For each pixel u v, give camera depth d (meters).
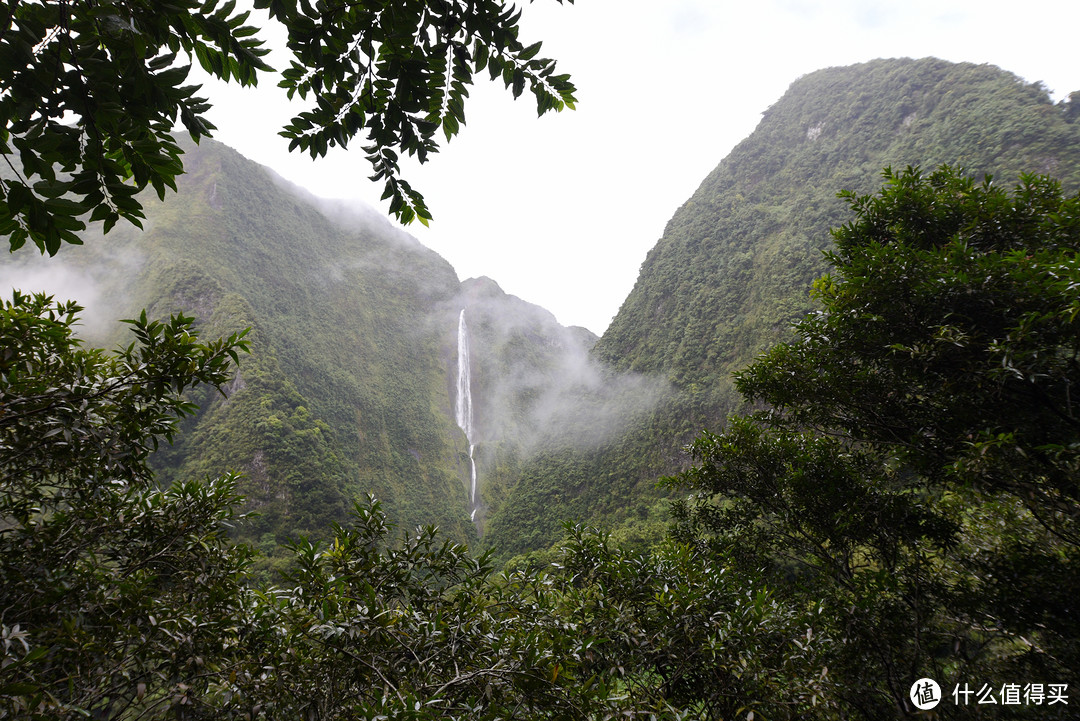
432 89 1.48
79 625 2.83
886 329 4.84
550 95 1.61
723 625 3.46
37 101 1.00
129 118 1.06
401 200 1.64
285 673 2.61
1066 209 4.35
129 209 1.11
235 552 3.91
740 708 3.23
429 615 3.23
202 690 2.83
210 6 1.13
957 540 5.15
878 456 5.64
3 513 3.18
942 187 5.69
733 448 6.09
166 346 2.85
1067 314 3.56
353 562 3.36
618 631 3.51
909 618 4.70
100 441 2.80
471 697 2.68
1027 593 4.23
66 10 0.99
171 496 3.75
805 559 6.28
